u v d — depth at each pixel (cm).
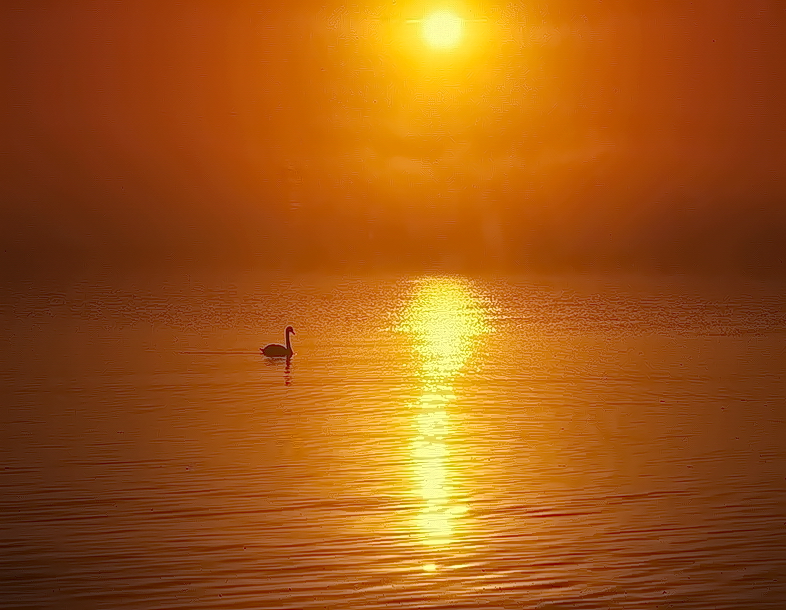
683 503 5216
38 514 5062
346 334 13675
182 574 4278
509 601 4025
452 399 8350
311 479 5703
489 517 5009
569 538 4706
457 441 6688
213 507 5172
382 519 4984
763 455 6259
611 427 7150
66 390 8881
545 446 6550
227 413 7706
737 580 4206
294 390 8831
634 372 9969
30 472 5869
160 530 4816
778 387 8981
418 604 4006
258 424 7256
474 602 4025
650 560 4419
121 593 4097
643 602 4009
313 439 6750
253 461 6125
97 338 13212
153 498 5331
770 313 16325
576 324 14912
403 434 6912
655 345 12288
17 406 8050
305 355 11375
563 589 4141
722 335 13400
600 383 9225
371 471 5894
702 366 10412
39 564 4397
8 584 4188
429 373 9912
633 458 6184
